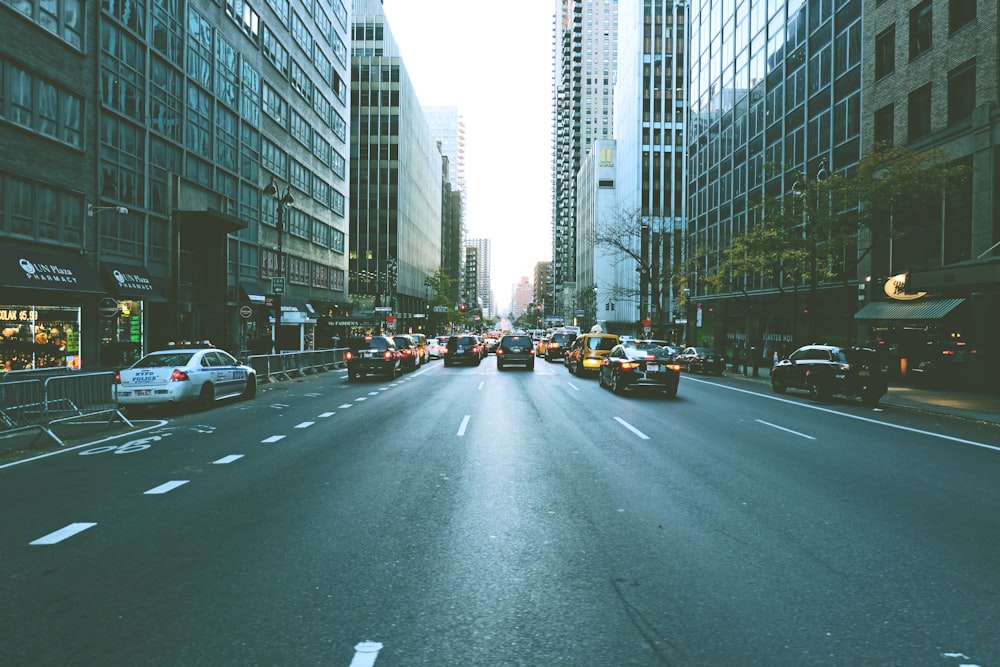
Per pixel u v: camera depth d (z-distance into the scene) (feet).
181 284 103.60
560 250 629.10
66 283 69.51
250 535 19.38
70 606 14.23
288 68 151.43
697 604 14.47
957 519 21.43
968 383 76.28
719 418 48.47
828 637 12.89
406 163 302.25
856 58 99.81
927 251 83.46
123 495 24.31
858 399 68.90
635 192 305.73
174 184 97.30
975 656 12.14
